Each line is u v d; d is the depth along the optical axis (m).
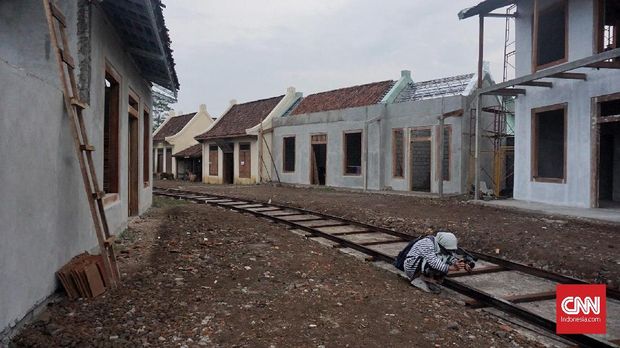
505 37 17.22
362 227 11.73
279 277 6.45
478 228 10.77
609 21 14.82
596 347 4.55
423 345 4.35
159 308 4.88
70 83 6.09
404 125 22.30
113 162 8.82
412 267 6.65
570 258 7.89
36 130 4.30
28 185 4.11
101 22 7.28
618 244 8.81
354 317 4.98
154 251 7.66
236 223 11.62
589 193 13.17
